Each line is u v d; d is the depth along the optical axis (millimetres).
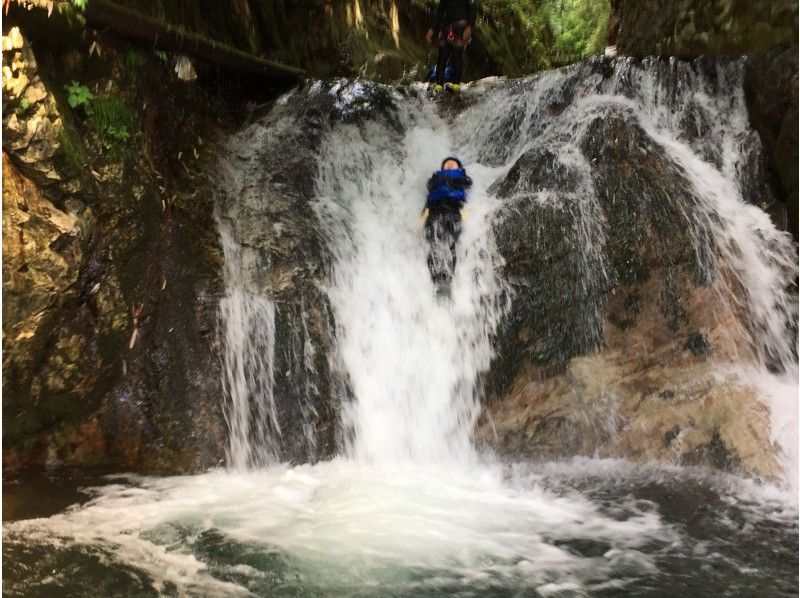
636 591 2975
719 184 5387
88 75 4828
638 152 5469
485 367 5176
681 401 4676
